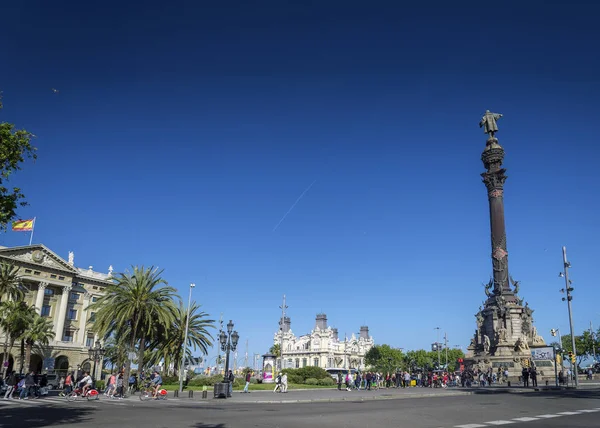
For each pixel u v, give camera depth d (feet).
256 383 226.58
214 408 91.20
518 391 137.80
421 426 59.57
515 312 216.74
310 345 586.86
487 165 242.78
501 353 207.21
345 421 65.00
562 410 79.56
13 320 209.77
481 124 254.27
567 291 163.84
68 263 288.30
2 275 207.62
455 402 98.48
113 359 296.51
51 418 68.90
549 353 176.45
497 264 227.61
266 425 60.08
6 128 71.67
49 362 231.50
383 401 108.78
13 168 73.92
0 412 79.46
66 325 291.38
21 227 267.18
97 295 311.68
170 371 264.52
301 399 116.06
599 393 122.83
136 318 173.17
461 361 227.81
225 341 143.95
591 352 395.14
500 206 234.17
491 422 63.16
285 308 285.23
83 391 127.13
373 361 492.13
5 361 209.05
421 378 218.79
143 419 67.67
